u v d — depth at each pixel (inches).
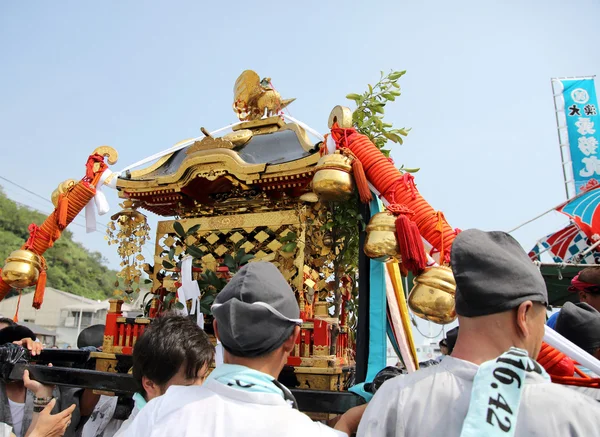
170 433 48.4
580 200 257.3
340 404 81.2
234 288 58.2
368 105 111.4
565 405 42.6
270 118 129.9
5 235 1496.1
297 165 106.7
